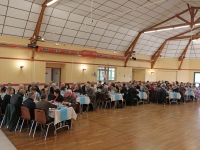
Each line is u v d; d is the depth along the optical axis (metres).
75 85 8.69
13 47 9.12
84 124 5.75
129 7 9.45
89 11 9.37
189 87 13.09
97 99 8.67
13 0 7.60
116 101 8.80
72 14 9.41
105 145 4.08
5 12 7.91
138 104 10.09
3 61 8.92
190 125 5.90
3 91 7.22
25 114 4.61
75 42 11.28
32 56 9.85
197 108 9.23
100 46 12.65
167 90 11.35
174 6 10.30
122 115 7.15
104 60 13.52
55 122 4.44
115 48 13.62
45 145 3.99
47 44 10.33
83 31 10.80
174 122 6.26
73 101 5.45
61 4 8.44
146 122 6.17
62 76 11.67
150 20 11.51
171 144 4.23
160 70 17.72
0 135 4.52
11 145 3.93
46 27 9.46
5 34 8.79
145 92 10.28
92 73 12.77
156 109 8.67
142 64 16.55
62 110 4.64
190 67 17.50
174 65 17.66
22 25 8.80
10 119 4.80
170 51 16.92
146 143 4.27
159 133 5.02
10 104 4.86
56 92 5.71
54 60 10.77
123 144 4.17
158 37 14.77
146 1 9.08
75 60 11.80
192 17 10.87
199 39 15.00
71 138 4.46
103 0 8.50
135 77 17.67
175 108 9.09
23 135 4.56
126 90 9.67
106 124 5.79
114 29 11.76
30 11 8.35
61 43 10.85
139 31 13.04
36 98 6.18
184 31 14.25
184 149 3.96
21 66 9.45
